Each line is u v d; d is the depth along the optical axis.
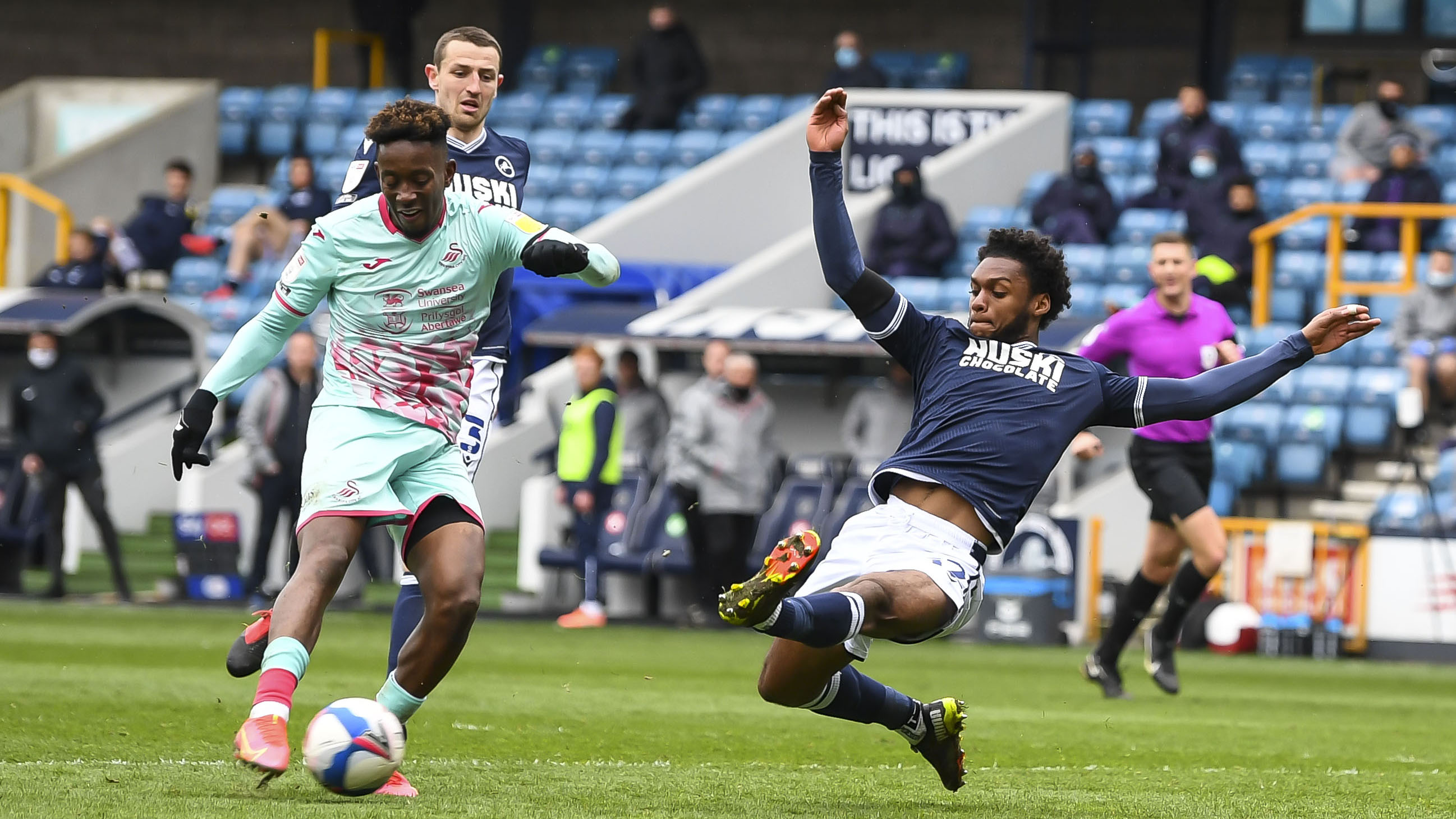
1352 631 52.22
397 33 90.81
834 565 17.62
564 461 52.16
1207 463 33.59
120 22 99.19
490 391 20.88
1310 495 58.69
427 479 17.77
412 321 17.70
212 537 56.66
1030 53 85.12
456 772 20.03
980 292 18.30
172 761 20.28
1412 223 60.25
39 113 90.00
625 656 42.12
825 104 18.02
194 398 17.56
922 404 18.27
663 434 56.28
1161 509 33.44
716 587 52.28
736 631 51.84
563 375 63.31
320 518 17.31
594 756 22.61
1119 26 86.06
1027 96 73.94
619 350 60.03
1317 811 18.89
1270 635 52.38
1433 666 49.28
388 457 17.48
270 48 98.38
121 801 16.48
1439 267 58.38
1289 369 18.19
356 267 17.62
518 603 56.72
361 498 17.33
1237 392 18.06
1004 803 18.84
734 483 51.41
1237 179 64.50
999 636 52.00
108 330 66.12
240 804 16.39
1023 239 18.25
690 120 83.31
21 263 77.44
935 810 17.91
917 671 40.75
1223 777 22.44
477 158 22.00
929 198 66.88
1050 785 20.89
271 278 72.12
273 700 16.19
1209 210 64.81
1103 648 34.75
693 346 57.59
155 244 75.12
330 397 17.80
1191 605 33.88
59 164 80.75
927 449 17.83
